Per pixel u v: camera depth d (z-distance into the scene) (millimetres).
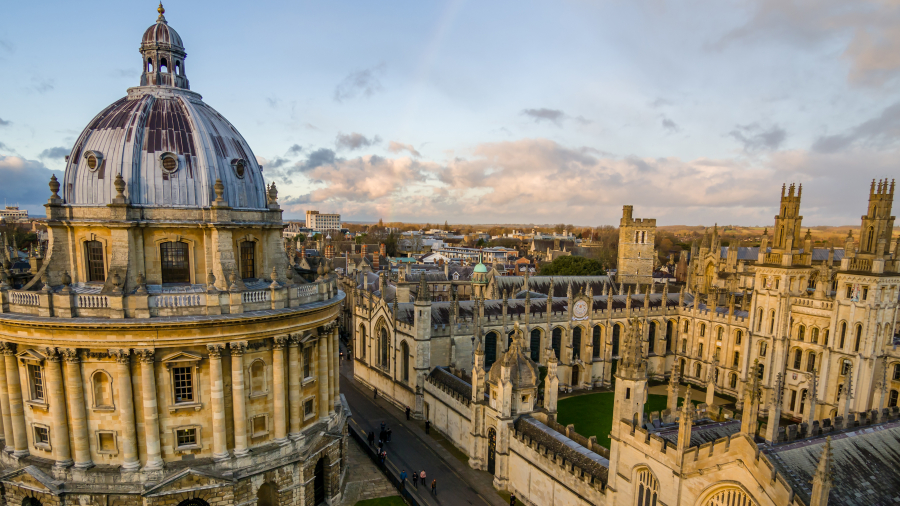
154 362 48062
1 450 51875
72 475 48031
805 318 86750
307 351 58906
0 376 50500
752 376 35188
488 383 68750
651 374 114500
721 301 112812
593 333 107875
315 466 57906
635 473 45094
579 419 86500
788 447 36531
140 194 51750
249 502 51406
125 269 49844
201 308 49375
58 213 51781
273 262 61594
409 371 89000
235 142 59812
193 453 50281
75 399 47500
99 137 53500
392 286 116875
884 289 76000
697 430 45062
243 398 51094
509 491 63312
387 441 77625
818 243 155250
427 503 60594
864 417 45562
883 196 75875
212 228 52781
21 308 48469
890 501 35062
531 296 120875
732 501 36188
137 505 47625
